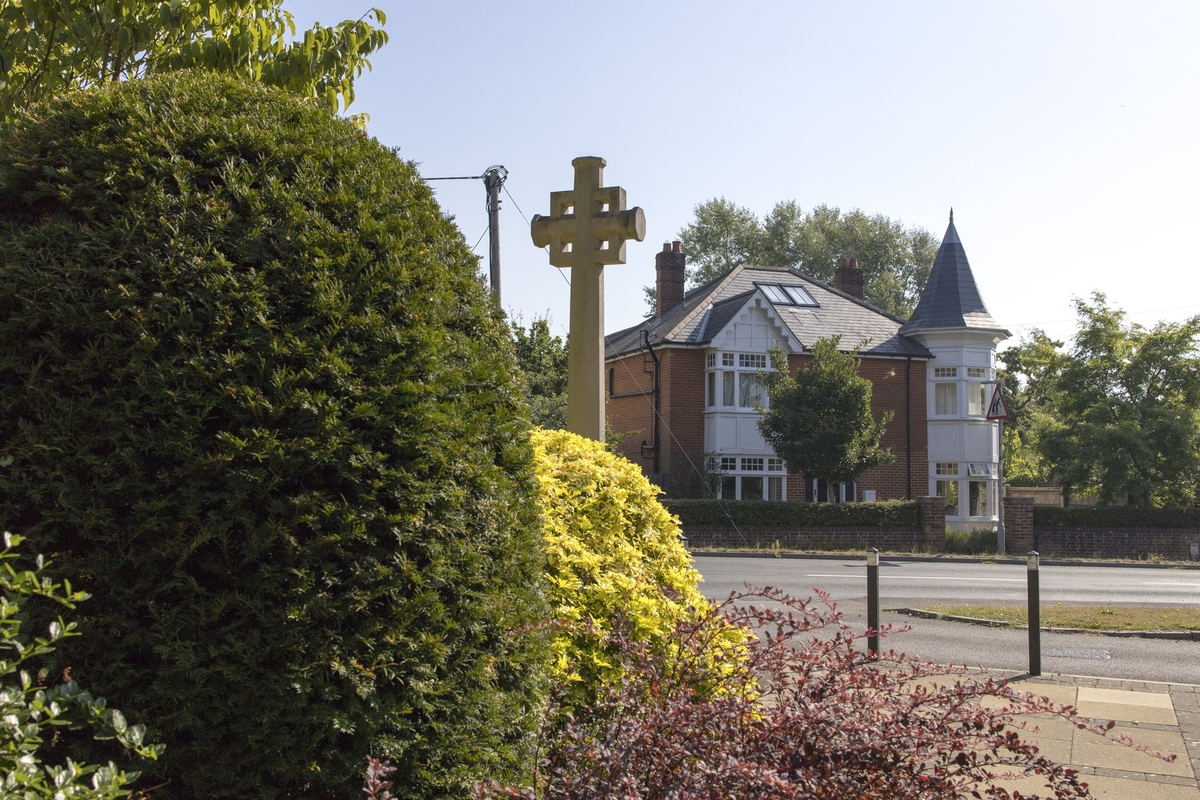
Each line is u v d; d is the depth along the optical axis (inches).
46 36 268.4
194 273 126.0
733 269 1328.7
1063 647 401.7
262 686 120.5
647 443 1181.1
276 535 122.3
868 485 1187.9
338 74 301.1
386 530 129.7
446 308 147.0
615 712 144.8
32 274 122.2
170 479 120.8
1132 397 1109.7
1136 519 1020.5
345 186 143.3
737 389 1130.7
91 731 119.0
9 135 138.3
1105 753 235.0
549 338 1120.2
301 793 123.1
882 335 1256.2
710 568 725.3
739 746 121.4
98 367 121.5
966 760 126.0
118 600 119.2
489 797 123.6
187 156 136.1
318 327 132.0
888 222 2573.8
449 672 133.3
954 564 850.1
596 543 199.6
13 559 116.9
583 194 324.2
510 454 152.0
